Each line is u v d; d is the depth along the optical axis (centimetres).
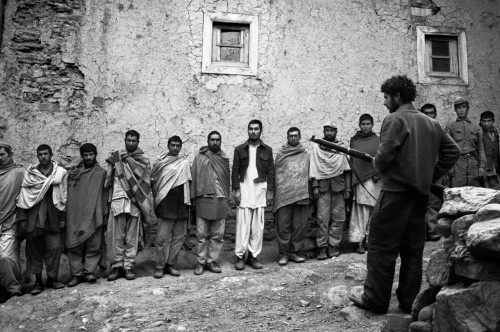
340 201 572
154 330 354
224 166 553
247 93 651
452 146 325
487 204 263
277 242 592
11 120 600
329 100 668
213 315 383
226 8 655
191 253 595
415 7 704
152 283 496
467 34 709
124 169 519
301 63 667
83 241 500
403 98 323
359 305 338
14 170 504
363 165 568
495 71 710
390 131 309
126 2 636
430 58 706
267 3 666
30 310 434
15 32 613
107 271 547
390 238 315
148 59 634
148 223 525
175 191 528
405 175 305
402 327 292
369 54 684
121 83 626
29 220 485
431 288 285
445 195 298
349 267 460
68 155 608
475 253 240
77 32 624
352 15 686
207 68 644
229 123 643
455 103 619
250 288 453
